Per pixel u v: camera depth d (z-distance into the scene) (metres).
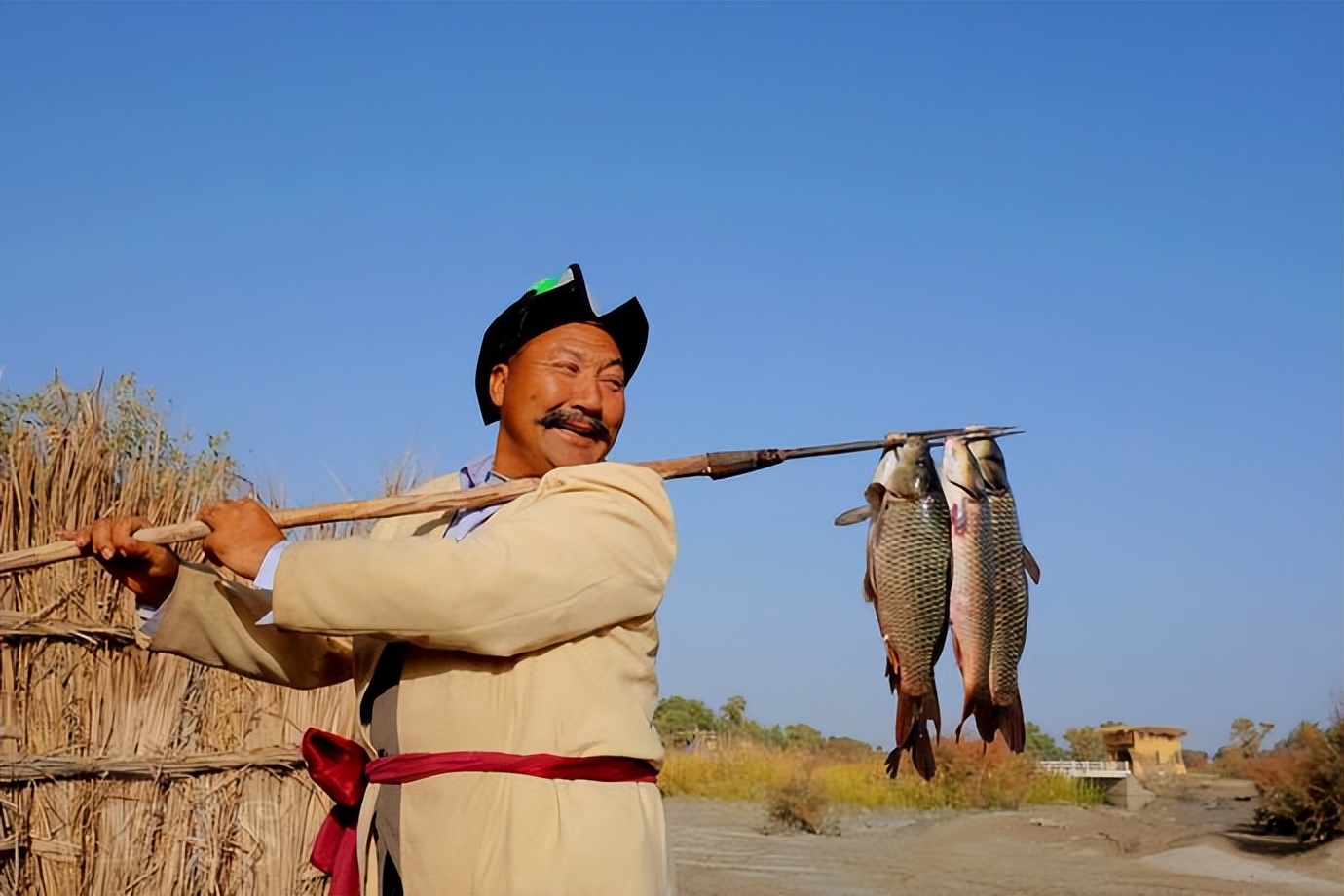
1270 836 16.48
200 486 6.32
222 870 6.12
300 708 6.31
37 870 5.81
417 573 2.87
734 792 20.44
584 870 2.91
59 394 6.16
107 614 6.04
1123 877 14.02
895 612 3.43
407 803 3.04
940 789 20.22
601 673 3.04
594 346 3.44
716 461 3.37
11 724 5.82
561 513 3.01
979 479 3.48
